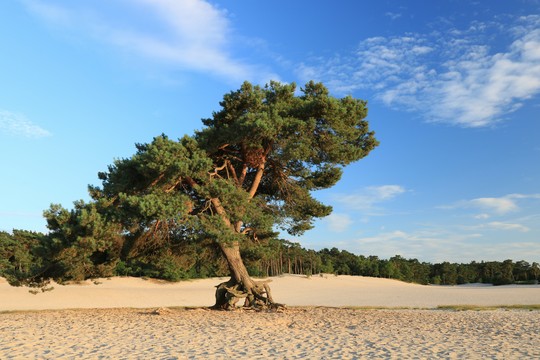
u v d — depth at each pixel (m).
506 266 172.00
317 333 15.34
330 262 132.50
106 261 22.25
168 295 60.66
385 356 10.98
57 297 54.25
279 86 22.41
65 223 18.06
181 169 17.73
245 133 19.42
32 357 10.77
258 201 22.03
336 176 24.00
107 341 13.37
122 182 19.59
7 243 61.72
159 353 11.32
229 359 10.52
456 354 11.30
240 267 23.17
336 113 20.06
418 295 64.50
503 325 18.28
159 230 21.36
